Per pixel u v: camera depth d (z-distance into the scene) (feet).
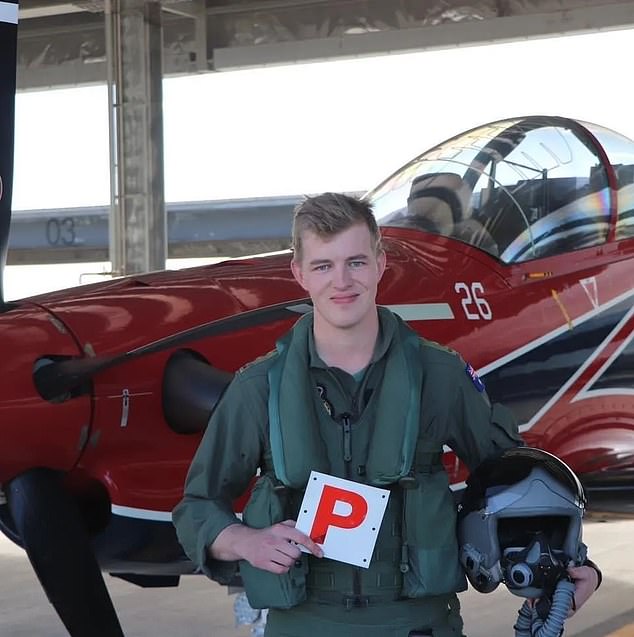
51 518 9.87
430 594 6.16
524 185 13.84
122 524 10.34
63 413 9.88
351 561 6.10
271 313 11.23
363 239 6.21
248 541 6.16
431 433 6.36
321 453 6.20
